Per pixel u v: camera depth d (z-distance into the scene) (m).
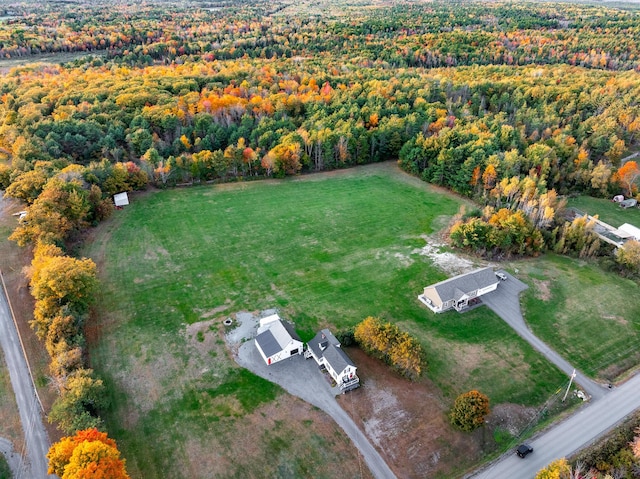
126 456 45.69
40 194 80.56
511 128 113.06
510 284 73.62
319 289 71.38
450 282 68.62
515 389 54.75
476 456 47.09
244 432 48.41
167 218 90.62
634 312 68.00
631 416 50.78
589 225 82.12
